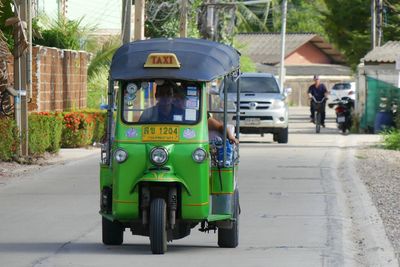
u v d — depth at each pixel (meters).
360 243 32.25
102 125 71.69
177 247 30.84
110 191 29.52
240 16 171.00
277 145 74.06
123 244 31.34
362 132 94.69
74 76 75.94
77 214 37.81
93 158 61.12
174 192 28.34
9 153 55.12
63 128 66.62
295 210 39.09
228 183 29.31
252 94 76.69
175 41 30.34
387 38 133.75
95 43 86.00
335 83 195.25
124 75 28.83
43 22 80.69
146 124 28.62
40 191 44.66
